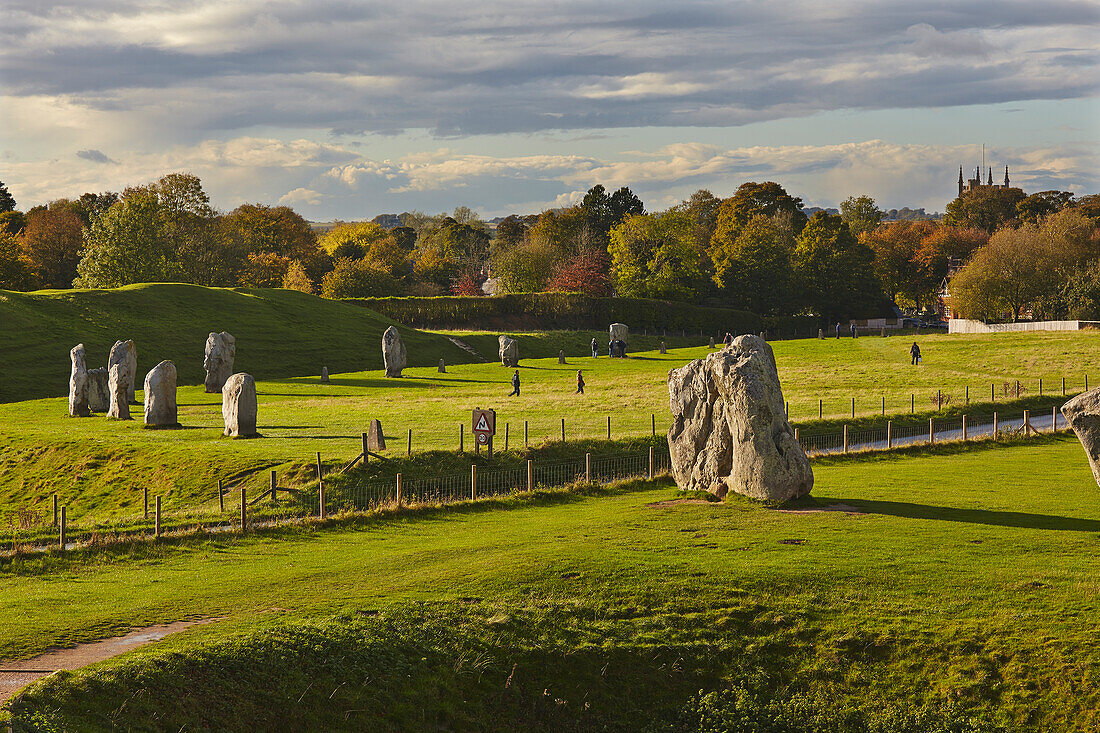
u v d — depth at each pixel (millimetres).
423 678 19969
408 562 26969
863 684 20109
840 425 52719
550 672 20672
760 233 165125
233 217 186625
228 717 17922
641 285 157250
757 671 20719
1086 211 180625
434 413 61188
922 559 24875
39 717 16328
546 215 198875
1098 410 26625
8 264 124125
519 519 33469
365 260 179125
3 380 81625
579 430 51375
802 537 27469
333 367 103125
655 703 20234
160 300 110062
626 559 25609
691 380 35594
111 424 58469
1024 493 33688
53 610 22859
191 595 24141
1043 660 19594
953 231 195625
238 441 49406
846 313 168625
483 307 142125
